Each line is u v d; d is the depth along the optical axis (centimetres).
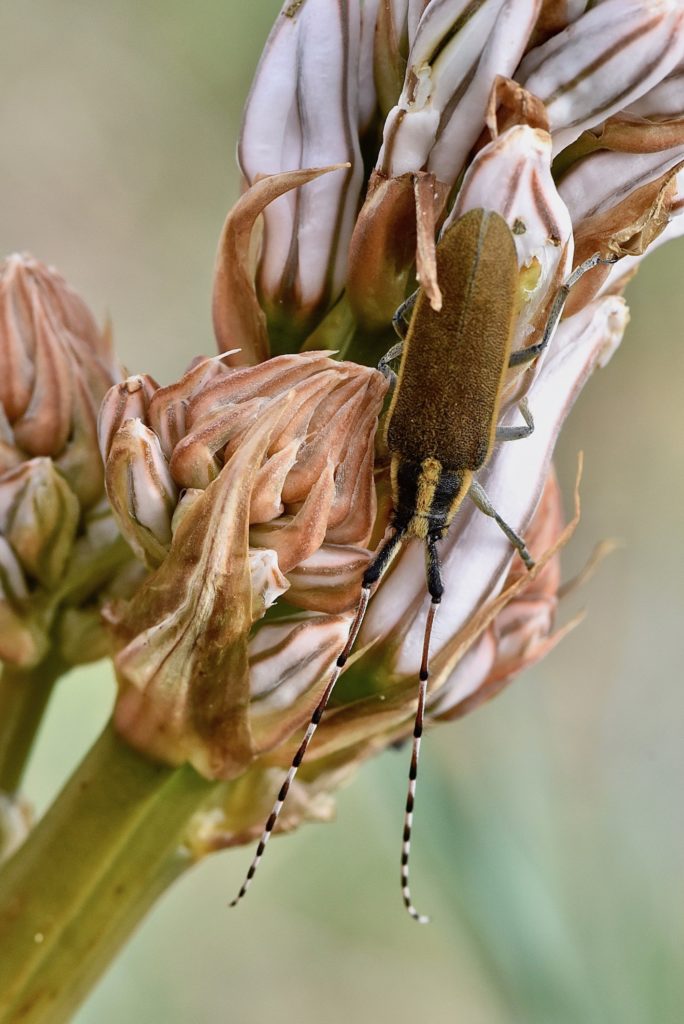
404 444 20
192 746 21
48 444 21
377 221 20
